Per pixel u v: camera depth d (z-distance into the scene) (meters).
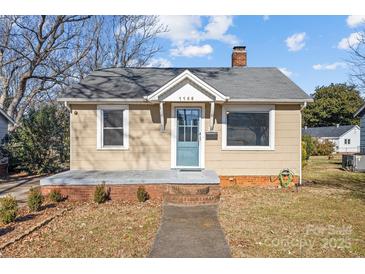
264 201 8.38
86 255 4.72
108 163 10.56
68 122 16.41
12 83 23.83
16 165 15.68
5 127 17.55
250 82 11.70
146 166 10.59
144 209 7.53
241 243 5.20
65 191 8.52
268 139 10.52
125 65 27.59
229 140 10.56
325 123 54.78
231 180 10.48
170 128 10.56
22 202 8.43
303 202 8.28
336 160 26.27
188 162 10.63
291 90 10.77
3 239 5.39
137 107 10.57
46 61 19.81
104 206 7.88
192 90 9.81
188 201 8.03
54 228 6.00
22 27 16.44
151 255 4.71
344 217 6.81
